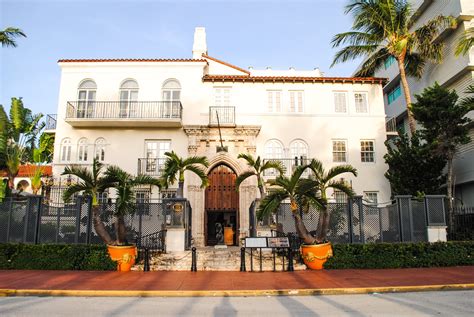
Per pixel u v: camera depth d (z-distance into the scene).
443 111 17.80
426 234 14.45
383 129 22.38
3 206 14.36
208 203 21.23
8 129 22.39
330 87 22.80
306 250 13.27
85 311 7.47
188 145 21.31
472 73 20.62
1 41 18.03
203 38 26.52
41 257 13.16
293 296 9.24
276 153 21.78
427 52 21.91
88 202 14.48
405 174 19.56
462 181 21.20
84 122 20.97
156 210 14.92
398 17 22.33
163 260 13.60
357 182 21.59
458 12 20.83
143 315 7.14
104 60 22.27
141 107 21.73
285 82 22.64
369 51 23.61
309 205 14.36
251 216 17.67
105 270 12.93
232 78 22.17
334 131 22.23
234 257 14.14
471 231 17.27
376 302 8.27
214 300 8.77
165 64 22.39
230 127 21.42
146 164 21.31
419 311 7.23
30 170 29.67
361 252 13.45
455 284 10.01
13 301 8.55
